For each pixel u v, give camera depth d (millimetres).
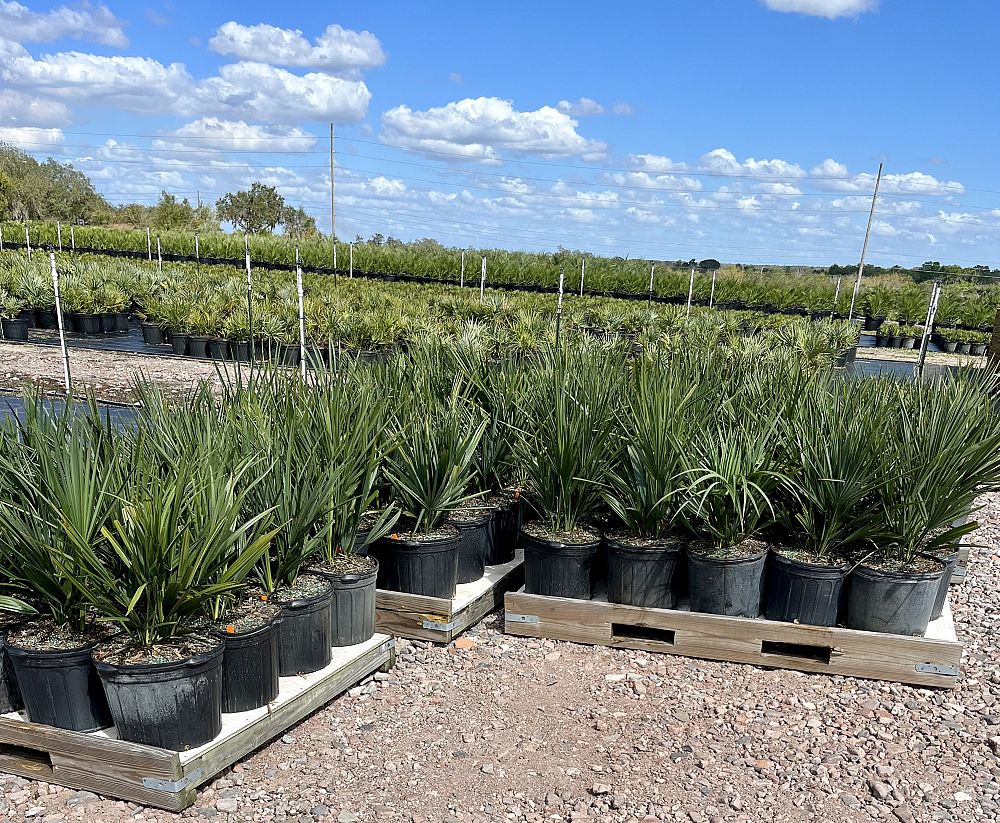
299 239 32906
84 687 2711
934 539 3740
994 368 4637
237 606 3055
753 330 14117
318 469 3443
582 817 2592
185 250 31172
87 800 2633
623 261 31172
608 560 3920
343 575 3412
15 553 2693
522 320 12398
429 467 3924
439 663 3688
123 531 2551
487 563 4520
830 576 3611
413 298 16297
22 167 51844
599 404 4172
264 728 2896
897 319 24234
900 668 3529
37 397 3562
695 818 2596
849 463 3637
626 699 3393
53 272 5094
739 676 3613
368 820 2557
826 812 2646
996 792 2762
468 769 2854
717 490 3682
